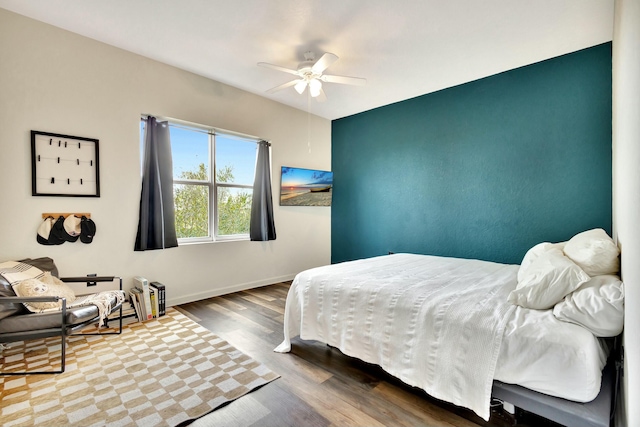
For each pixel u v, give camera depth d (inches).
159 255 133.3
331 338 85.2
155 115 130.0
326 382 77.4
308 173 193.5
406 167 171.0
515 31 103.7
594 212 114.3
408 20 98.3
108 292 103.0
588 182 115.4
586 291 57.2
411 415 65.1
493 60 124.6
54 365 83.9
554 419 51.9
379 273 97.3
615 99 85.5
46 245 104.6
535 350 53.9
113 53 118.4
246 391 72.8
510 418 63.7
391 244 178.9
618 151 70.9
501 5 90.3
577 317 55.1
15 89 98.7
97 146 114.9
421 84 148.8
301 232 193.9
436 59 123.8
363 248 193.3
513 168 133.3
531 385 54.1
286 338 95.4
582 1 87.7
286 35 108.3
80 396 70.0
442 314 66.3
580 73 116.3
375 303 77.9
